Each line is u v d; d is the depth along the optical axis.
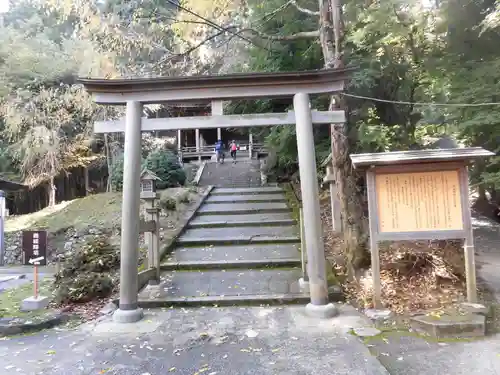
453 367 3.22
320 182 10.72
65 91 13.70
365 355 3.52
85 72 10.21
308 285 5.45
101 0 9.06
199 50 9.99
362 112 8.12
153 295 5.45
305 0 8.29
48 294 5.88
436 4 8.01
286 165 12.76
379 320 4.34
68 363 3.55
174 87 5.06
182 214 9.62
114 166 13.93
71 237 9.70
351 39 7.56
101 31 8.72
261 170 15.82
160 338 4.12
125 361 3.57
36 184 15.38
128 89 5.05
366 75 7.78
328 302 4.80
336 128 6.43
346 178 6.33
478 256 6.66
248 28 7.65
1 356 3.73
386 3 7.02
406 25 7.54
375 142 7.57
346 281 5.66
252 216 9.57
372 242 4.62
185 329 4.37
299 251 7.10
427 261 5.17
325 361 3.43
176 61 9.91
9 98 13.51
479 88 6.63
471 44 8.01
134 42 8.82
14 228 10.84
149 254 5.91
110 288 5.62
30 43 15.11
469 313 4.20
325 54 6.66
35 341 4.12
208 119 5.10
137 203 4.94
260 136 14.02
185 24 8.11
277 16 8.37
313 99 8.62
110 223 9.90
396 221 4.59
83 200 12.00
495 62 6.94
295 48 9.16
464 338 3.84
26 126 13.86
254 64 9.80
